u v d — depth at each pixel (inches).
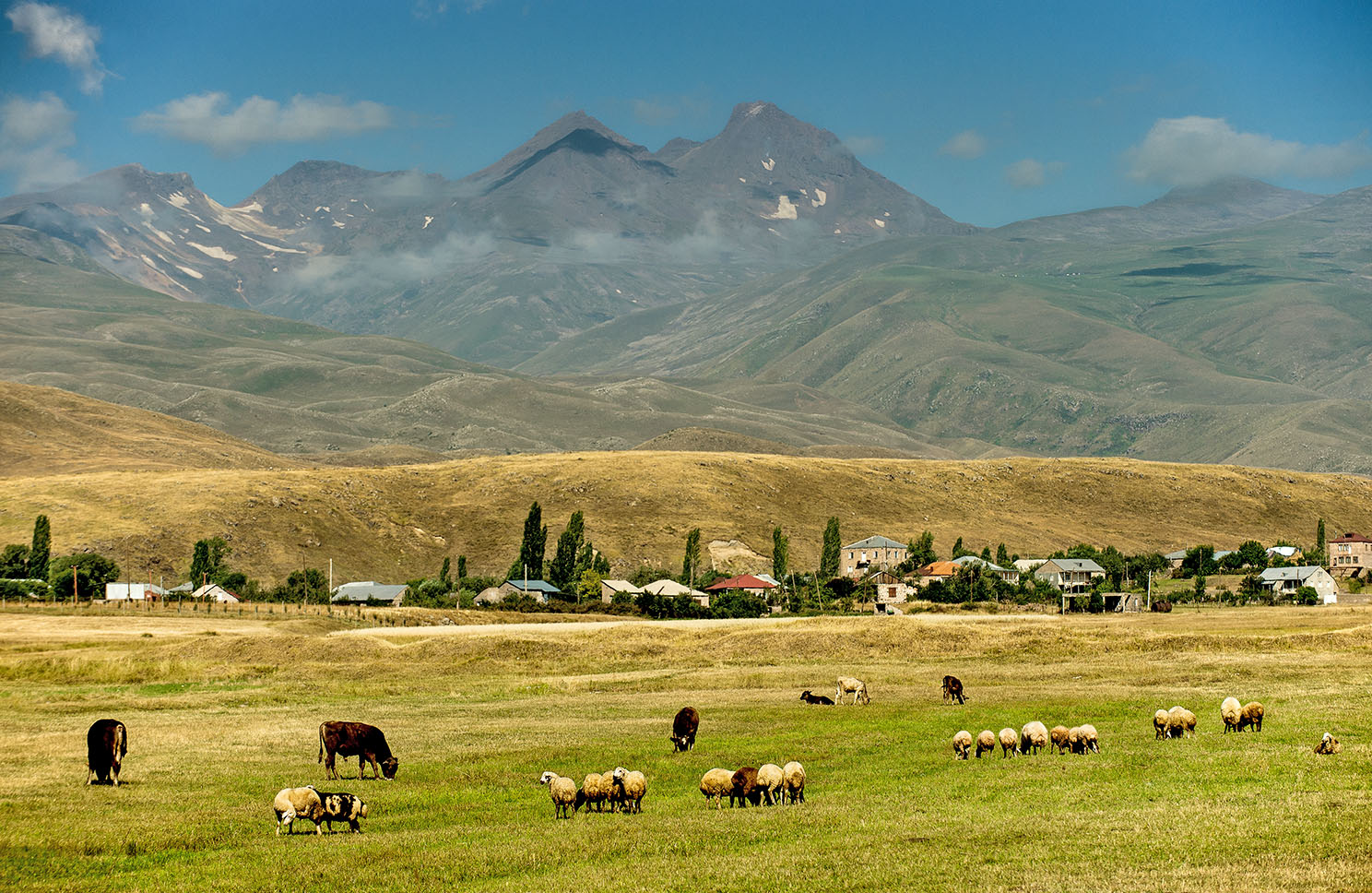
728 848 1208.2
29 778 1643.7
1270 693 2327.8
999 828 1248.2
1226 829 1205.1
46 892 1098.7
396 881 1116.5
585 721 2193.7
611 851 1202.0
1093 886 1034.7
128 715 2356.1
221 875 1142.3
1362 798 1320.1
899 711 2236.7
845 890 1052.5
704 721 2160.4
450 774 1667.1
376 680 3026.6
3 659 3282.5
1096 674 2815.0
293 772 1690.5
